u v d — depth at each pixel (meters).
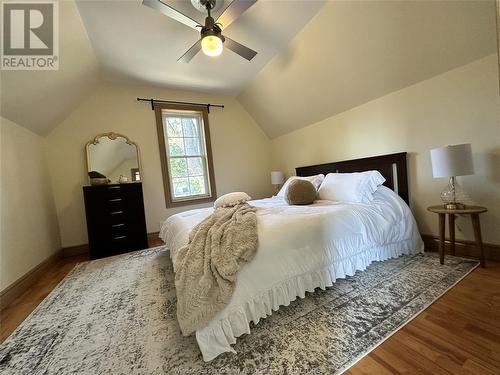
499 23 0.74
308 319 1.35
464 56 1.91
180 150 4.07
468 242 2.05
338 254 1.67
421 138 2.31
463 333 1.15
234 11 1.84
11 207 2.21
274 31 2.54
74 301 1.83
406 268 1.90
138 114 3.71
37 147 2.91
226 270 1.18
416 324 1.24
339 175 2.62
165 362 1.11
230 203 2.14
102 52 2.73
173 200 3.95
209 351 1.10
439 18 1.82
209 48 1.92
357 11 2.11
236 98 4.52
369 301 1.48
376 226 1.95
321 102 3.27
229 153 4.45
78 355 1.21
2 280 1.93
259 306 1.29
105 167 3.46
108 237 3.08
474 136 1.95
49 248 2.88
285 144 4.48
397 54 2.20
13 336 1.41
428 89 2.21
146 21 2.28
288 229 1.49
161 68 3.20
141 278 2.21
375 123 2.74
